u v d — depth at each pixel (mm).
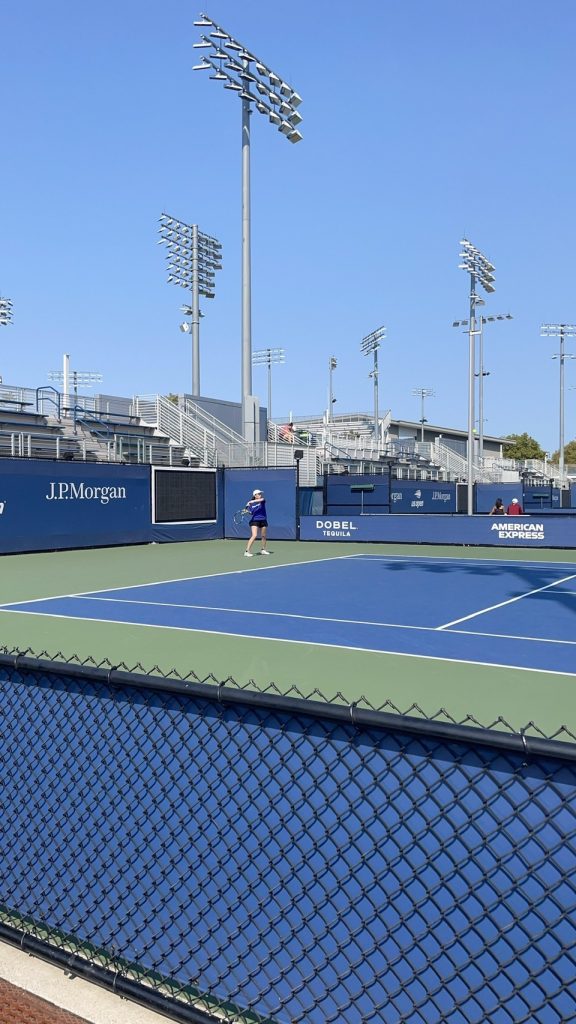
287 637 9609
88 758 2926
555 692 6934
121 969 2779
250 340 31719
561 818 1955
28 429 28453
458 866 2113
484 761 2074
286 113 31781
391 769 2225
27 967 2879
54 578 16438
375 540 26828
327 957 2342
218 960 2566
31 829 3115
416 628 10273
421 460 53156
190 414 36188
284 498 28359
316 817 2359
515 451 98812
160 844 2719
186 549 24469
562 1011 1963
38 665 3023
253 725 2502
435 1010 2162
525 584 15359
